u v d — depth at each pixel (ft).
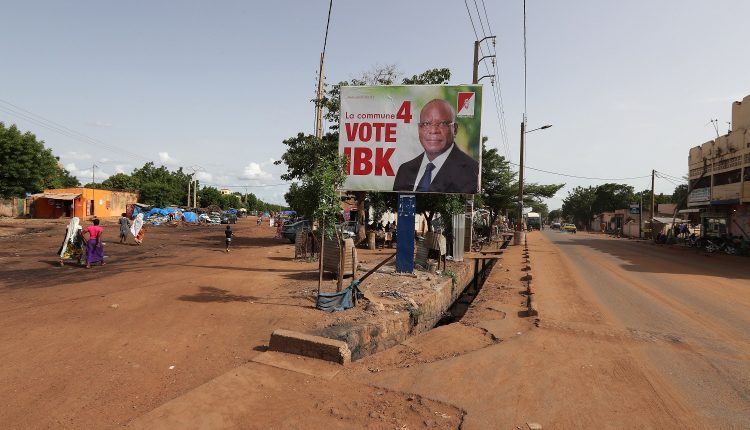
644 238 153.99
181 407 13.30
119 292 29.99
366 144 39.40
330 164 27.96
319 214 27.07
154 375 16.02
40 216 140.36
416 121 38.78
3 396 13.92
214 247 69.10
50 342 19.25
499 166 108.17
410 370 17.63
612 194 305.12
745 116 83.76
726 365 18.97
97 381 15.29
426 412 13.80
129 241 75.25
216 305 26.81
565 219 428.56
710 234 101.40
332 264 37.24
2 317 23.26
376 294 30.81
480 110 38.06
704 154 101.60
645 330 24.76
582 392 15.75
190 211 168.35
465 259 61.57
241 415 13.00
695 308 31.17
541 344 21.72
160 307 26.12
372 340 21.43
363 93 39.45
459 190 38.24
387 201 77.00
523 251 80.12
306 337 18.43
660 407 14.58
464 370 17.76
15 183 132.57
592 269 54.29
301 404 13.89
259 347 19.33
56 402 13.61
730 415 14.07
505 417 13.62
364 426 12.68
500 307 30.37
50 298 28.04
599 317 27.76
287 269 42.86
